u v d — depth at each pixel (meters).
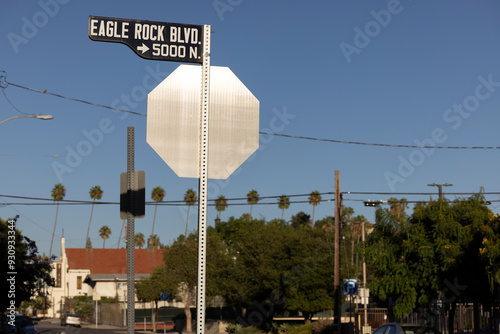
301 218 110.06
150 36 4.73
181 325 60.22
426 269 21.56
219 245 49.56
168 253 54.56
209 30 4.82
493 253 18.25
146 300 63.94
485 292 20.92
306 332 42.28
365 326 37.00
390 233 23.16
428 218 22.00
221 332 51.84
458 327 32.59
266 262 45.16
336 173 34.12
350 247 69.88
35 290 32.22
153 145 4.64
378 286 22.89
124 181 6.43
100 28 4.68
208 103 4.74
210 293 48.22
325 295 45.06
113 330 58.06
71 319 64.75
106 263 90.62
